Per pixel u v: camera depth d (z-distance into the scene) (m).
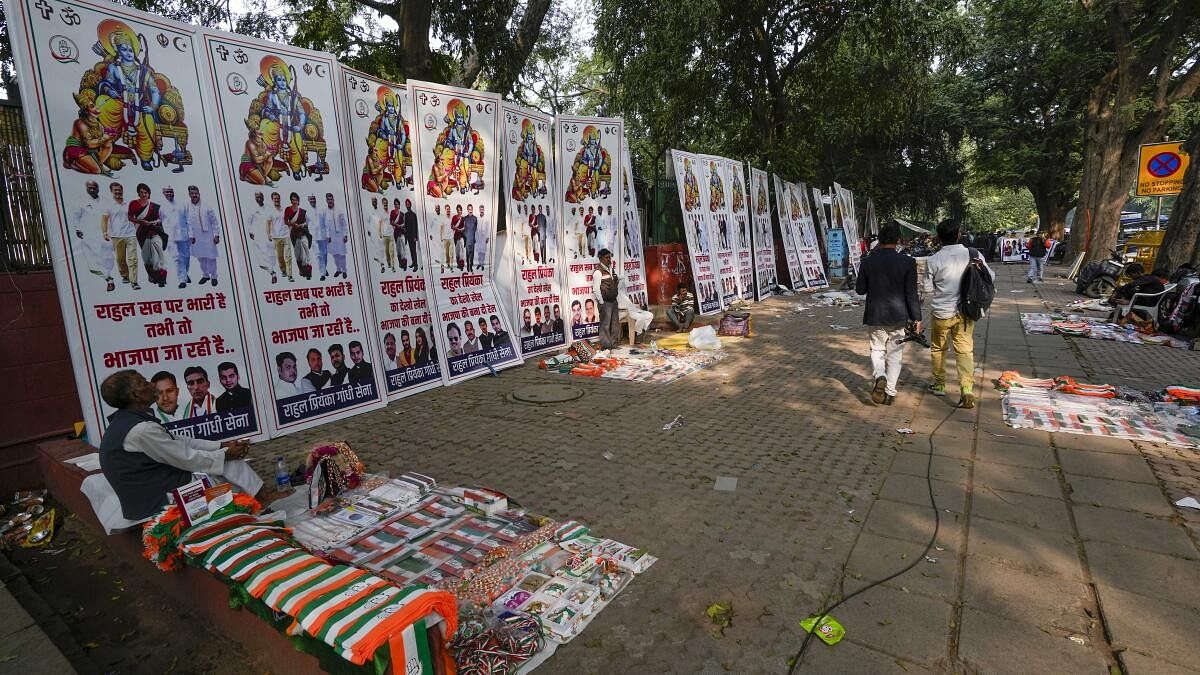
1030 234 34.72
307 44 12.72
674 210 14.24
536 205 8.96
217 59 5.30
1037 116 28.45
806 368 7.76
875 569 3.11
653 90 17.34
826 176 28.09
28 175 4.71
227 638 2.88
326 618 2.13
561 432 5.46
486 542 3.42
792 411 5.94
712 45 15.90
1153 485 3.99
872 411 5.86
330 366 6.06
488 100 7.95
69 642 2.80
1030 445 4.80
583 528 3.56
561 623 2.68
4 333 4.52
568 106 32.44
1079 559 3.14
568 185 9.53
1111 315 10.54
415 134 7.11
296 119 5.86
